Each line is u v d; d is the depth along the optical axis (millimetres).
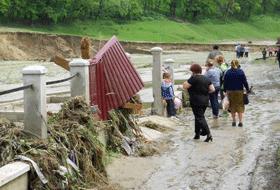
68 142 8680
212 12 137000
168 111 16609
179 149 12055
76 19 106250
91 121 9641
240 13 144500
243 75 14773
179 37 108375
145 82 27562
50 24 100688
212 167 10297
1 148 7863
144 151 11508
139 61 58906
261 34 134500
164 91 16484
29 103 8406
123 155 11227
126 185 9180
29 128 8430
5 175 6969
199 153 11547
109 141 11203
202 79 12906
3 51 71000
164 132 14273
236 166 10281
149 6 125375
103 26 106750
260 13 155250
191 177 9656
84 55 11977
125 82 12531
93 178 8891
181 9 131375
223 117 16703
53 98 14297
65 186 7926
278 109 17781
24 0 94562
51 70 43906
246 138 12977
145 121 14617
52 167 7871
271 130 13859
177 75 32562
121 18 114250
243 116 16641
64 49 79750
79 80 10438
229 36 124500
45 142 8195
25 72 8375
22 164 7480
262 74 32281
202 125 12812
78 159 8750
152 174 9898
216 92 16219
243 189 8789
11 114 9656
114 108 11727
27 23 97438
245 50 55688
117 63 12602
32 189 7547
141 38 102500
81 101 9758
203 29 124312
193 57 67312
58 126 9023
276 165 10023
